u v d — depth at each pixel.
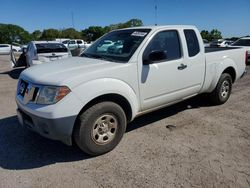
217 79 5.60
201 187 3.01
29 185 3.10
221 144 4.05
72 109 3.33
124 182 3.13
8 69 14.01
